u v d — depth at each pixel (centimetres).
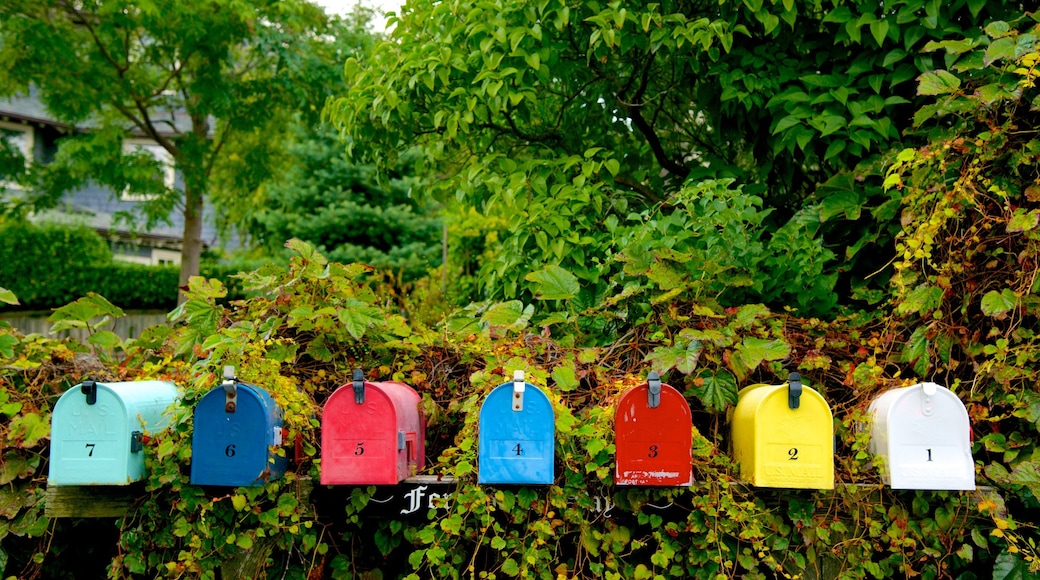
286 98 1017
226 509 236
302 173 1166
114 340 297
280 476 236
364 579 262
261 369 242
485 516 226
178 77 1000
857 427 240
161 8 875
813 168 387
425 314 500
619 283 295
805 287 292
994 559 259
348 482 226
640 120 400
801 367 256
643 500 232
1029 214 230
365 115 375
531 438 223
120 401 229
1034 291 238
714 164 364
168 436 233
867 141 306
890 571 238
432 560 225
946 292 248
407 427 238
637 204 393
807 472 221
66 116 989
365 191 1162
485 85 333
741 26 331
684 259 259
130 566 239
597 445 224
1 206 1077
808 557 235
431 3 379
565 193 331
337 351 277
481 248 788
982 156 243
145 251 1978
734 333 250
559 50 352
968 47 254
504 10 339
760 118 353
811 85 329
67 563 293
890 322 258
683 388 263
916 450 223
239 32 939
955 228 251
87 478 228
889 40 325
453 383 271
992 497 234
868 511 234
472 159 415
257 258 1445
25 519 260
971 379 253
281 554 263
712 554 230
